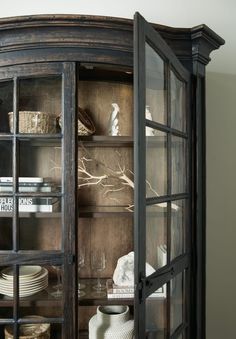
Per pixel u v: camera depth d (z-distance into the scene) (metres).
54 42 1.24
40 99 1.27
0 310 1.26
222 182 1.77
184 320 1.39
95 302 1.32
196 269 1.40
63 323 1.22
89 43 1.25
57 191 1.26
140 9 1.72
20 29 1.22
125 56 1.28
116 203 1.59
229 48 1.79
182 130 1.41
